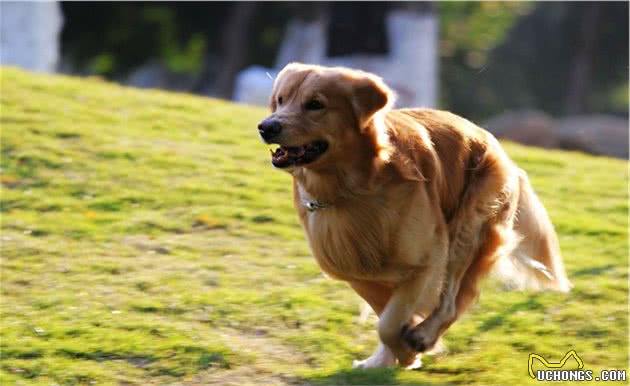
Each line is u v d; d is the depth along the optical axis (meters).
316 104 7.63
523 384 8.43
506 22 52.00
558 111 56.97
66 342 9.05
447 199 8.48
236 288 10.57
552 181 15.69
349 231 7.94
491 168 8.76
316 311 9.98
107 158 14.79
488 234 8.75
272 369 8.60
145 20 45.44
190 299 10.18
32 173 13.95
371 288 8.57
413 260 8.01
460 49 54.25
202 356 8.80
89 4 43.94
